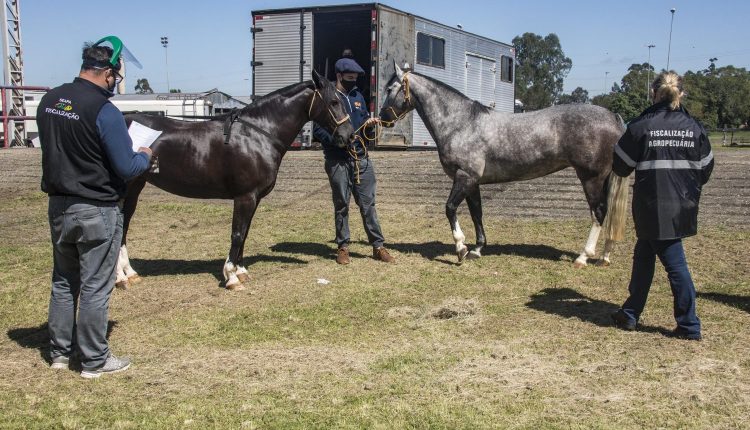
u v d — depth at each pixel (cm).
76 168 411
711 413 361
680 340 479
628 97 4550
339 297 616
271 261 773
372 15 1600
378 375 423
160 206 1205
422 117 770
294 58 1677
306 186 1326
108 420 363
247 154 634
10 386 412
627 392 390
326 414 367
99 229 419
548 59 9981
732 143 3309
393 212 1108
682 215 465
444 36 1920
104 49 423
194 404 381
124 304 598
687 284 472
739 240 810
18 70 2494
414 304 591
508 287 645
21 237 955
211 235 951
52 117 408
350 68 733
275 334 509
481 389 398
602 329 509
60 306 438
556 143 708
